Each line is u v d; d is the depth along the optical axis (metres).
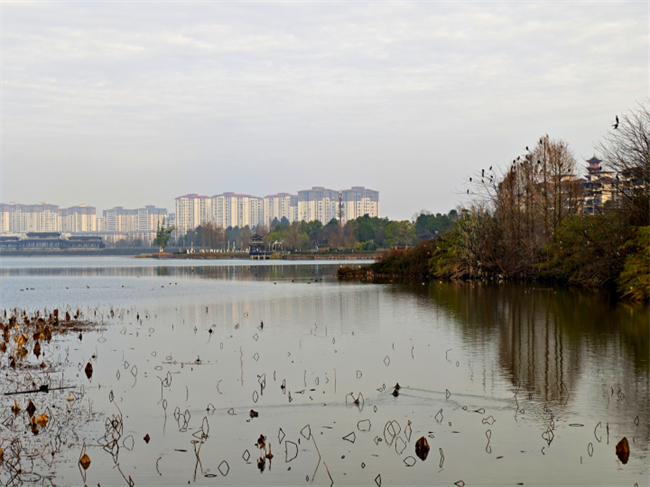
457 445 12.25
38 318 30.20
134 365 19.73
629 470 10.95
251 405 15.07
